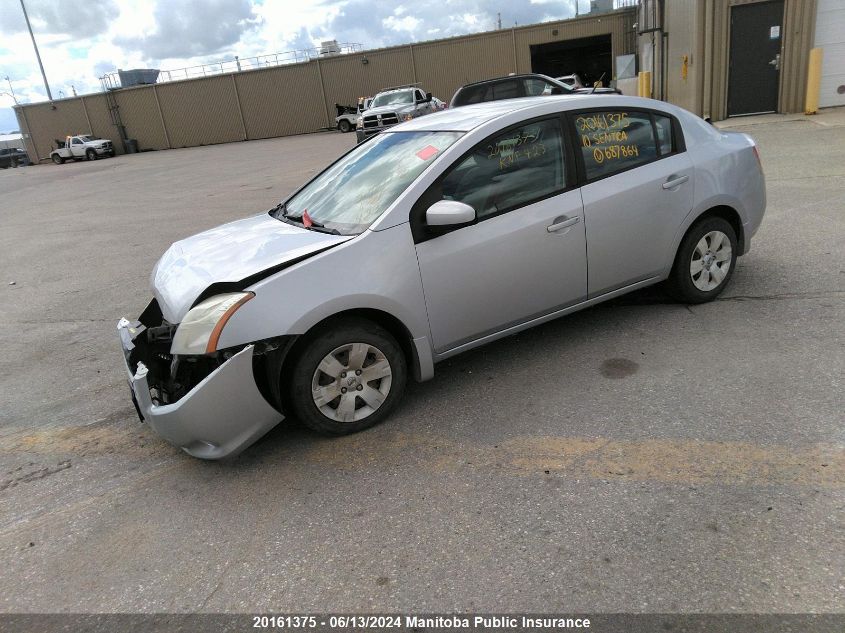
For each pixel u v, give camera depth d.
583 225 4.00
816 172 8.74
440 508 2.87
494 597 2.35
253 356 3.18
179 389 3.26
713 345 4.13
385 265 3.41
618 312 4.84
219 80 43.22
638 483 2.89
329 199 4.08
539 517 2.74
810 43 13.81
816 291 4.78
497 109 4.09
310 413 3.40
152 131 45.53
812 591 2.23
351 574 2.54
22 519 3.12
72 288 7.59
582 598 2.31
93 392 4.55
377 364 3.54
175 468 3.45
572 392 3.76
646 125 4.33
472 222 3.67
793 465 2.89
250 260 3.44
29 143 48.00
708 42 14.40
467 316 3.73
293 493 3.10
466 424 3.55
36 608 2.53
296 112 43.12
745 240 4.84
